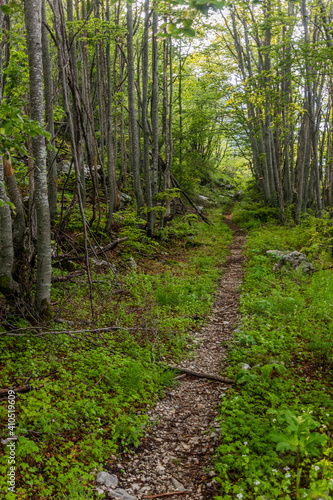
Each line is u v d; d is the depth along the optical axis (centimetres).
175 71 2286
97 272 895
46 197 554
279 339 625
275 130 1944
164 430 432
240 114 2119
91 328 627
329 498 284
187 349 650
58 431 380
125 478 352
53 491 313
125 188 1666
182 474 361
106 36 1015
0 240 554
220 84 2214
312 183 2047
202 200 2662
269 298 812
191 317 781
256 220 1956
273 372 533
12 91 612
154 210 1330
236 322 754
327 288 866
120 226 1243
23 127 334
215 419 438
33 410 383
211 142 3303
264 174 2059
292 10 1805
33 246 609
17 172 800
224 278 1102
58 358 520
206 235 1691
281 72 1572
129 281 904
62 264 861
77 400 427
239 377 516
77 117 802
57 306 675
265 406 437
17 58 615
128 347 604
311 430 389
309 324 675
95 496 319
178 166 2027
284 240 1445
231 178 4222
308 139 1694
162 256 1231
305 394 459
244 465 344
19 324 554
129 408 456
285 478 322
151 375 530
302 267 1016
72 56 947
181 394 514
